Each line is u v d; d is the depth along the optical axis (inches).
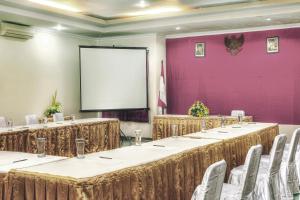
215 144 181.8
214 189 100.3
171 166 149.3
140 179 132.4
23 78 357.4
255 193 170.7
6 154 156.1
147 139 424.8
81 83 389.4
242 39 389.4
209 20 339.9
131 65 406.3
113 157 145.3
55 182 116.2
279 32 370.3
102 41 446.6
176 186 152.0
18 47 351.9
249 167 132.9
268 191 170.6
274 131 267.4
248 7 312.2
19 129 249.1
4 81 339.6
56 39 393.7
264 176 172.7
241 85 392.8
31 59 365.7
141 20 365.7
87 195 112.6
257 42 382.3
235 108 397.1
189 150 161.8
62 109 403.2
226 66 399.9
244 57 389.7
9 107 344.8
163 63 425.7
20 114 355.6
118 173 123.5
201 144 175.9
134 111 430.6
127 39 430.9
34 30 365.7
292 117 367.6
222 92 403.5
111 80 399.5
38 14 319.9
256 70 384.2
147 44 418.6
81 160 139.9
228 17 330.6
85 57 389.7
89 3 311.4
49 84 386.3
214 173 97.4
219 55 403.2
